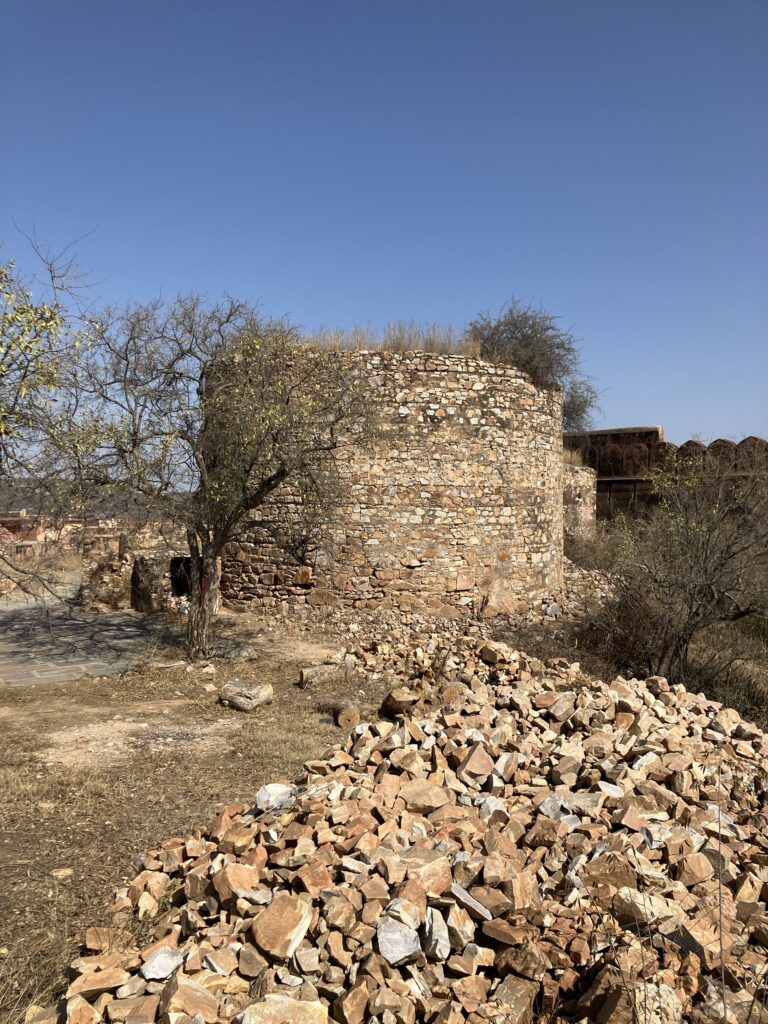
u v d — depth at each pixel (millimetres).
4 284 5746
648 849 4051
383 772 5281
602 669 10969
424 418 12438
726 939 3223
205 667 9672
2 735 6969
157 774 6109
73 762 6309
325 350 12133
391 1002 2791
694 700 7789
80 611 14023
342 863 3693
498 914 3393
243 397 9562
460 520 12641
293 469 9656
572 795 4711
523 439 13477
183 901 3980
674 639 10750
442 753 5617
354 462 12320
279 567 12875
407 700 7801
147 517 9906
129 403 9648
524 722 6426
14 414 6383
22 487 8305
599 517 22172
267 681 9391
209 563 10234
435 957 3131
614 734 5996
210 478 9688
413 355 12445
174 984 2891
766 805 5234
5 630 12164
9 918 3908
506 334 23203
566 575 16109
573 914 3424
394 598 12367
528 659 9266
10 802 5367
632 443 21719
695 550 10430
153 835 4977
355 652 10531
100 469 9297
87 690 8703
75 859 4605
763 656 12391
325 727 7633
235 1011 2854
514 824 4336
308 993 2916
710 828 4480
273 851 4086
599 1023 2736
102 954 3436
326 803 4594
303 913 3248
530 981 3035
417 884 3422
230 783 5969
